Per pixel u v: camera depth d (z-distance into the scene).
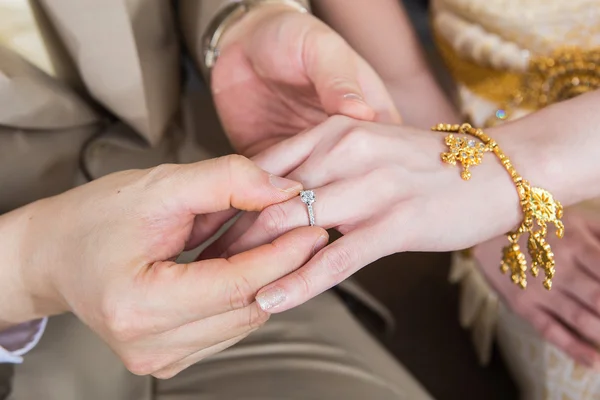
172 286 0.40
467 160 0.48
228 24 0.57
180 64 0.65
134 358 0.43
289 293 0.41
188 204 0.42
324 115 0.55
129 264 0.41
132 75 0.53
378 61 0.68
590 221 0.65
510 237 0.50
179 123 0.65
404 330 0.75
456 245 0.47
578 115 0.51
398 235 0.45
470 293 0.70
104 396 0.50
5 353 0.47
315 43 0.51
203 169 0.42
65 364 0.50
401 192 0.46
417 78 0.69
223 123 0.58
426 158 0.48
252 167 0.42
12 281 0.45
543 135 0.50
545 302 0.64
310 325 0.57
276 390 0.51
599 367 0.62
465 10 0.65
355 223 0.45
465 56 0.68
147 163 0.58
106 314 0.41
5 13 0.51
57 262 0.43
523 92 0.66
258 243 0.44
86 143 0.57
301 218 0.45
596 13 0.61
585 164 0.49
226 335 0.42
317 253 0.42
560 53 0.63
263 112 0.56
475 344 0.73
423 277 0.80
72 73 0.57
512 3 0.62
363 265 0.44
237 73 0.56
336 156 0.47
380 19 0.67
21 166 0.53
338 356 0.55
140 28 0.55
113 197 0.42
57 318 0.51
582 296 0.62
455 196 0.47
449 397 0.70
